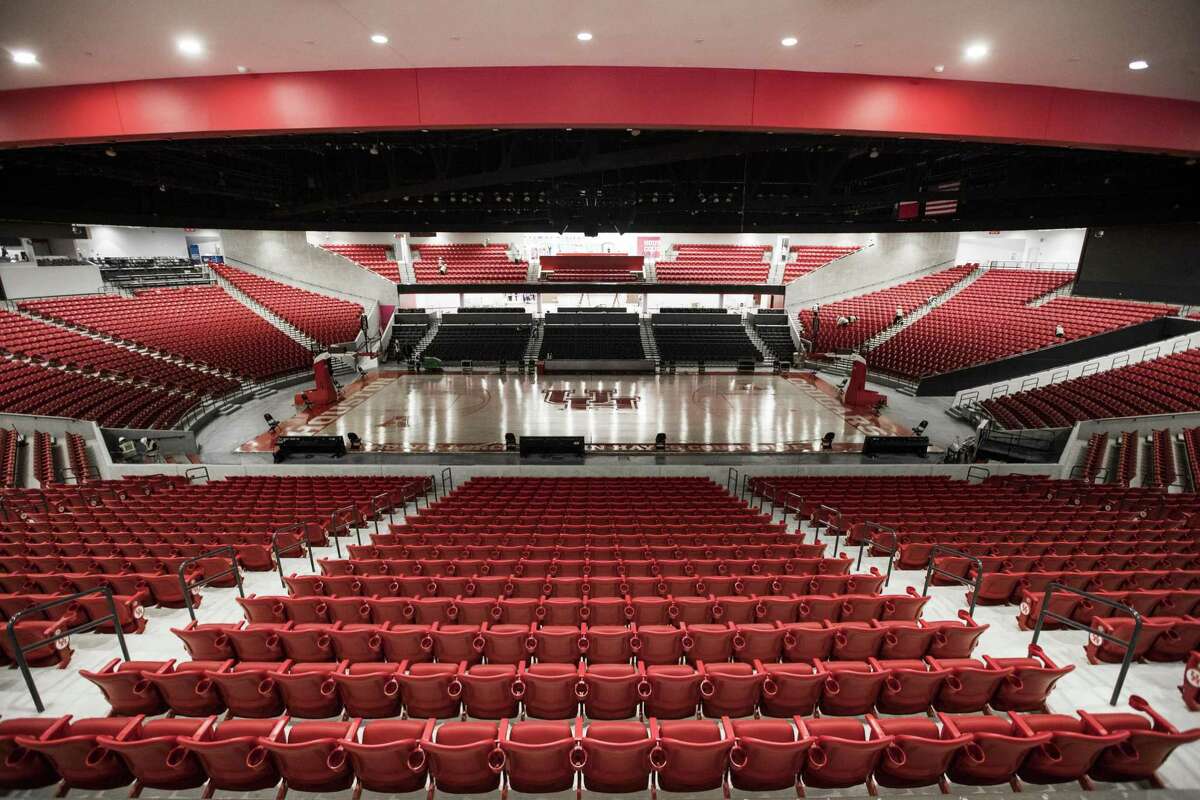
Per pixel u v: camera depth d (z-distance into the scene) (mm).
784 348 29719
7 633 3873
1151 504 9070
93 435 13492
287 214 14680
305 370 25109
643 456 15258
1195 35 5160
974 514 8250
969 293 27734
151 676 3697
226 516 8086
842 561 6277
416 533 7691
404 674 3670
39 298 22000
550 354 27109
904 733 3168
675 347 29453
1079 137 6672
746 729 3145
